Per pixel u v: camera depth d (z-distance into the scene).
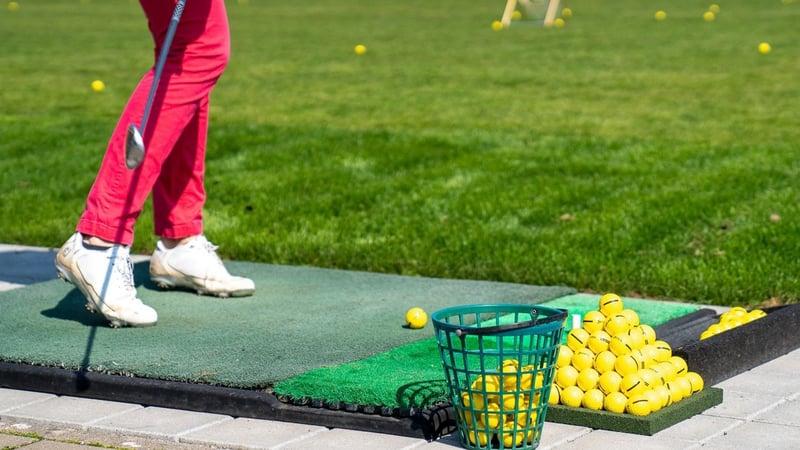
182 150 6.31
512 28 29.98
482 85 17.62
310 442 4.22
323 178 10.09
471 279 7.19
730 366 5.04
